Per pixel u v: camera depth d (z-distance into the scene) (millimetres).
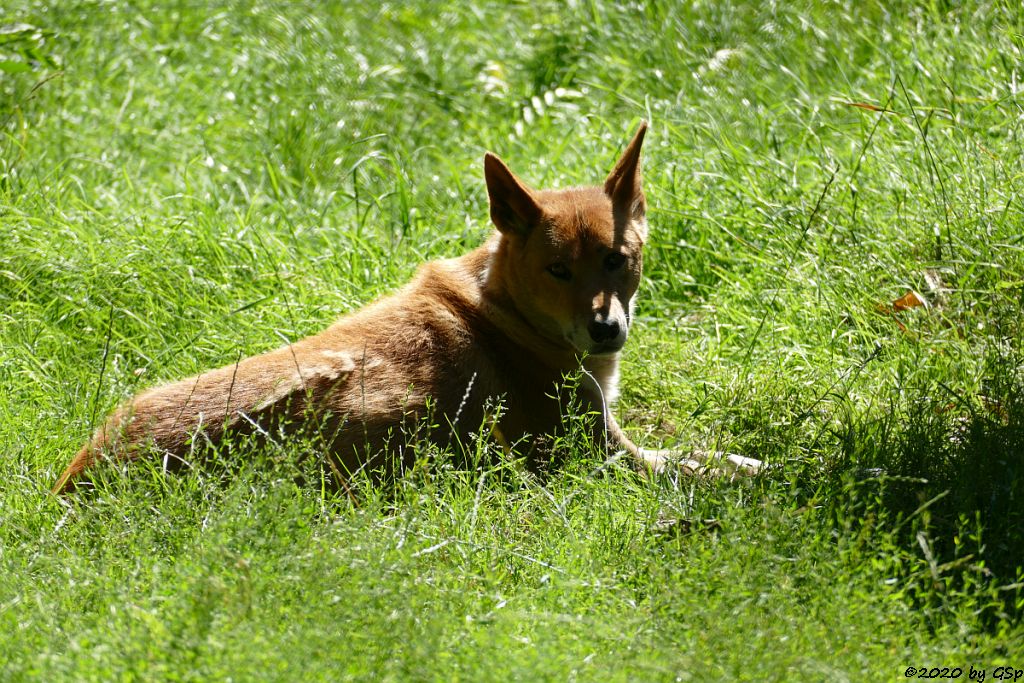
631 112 16234
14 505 8555
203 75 18047
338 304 11984
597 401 10258
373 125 17016
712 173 13469
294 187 15680
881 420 9234
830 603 6613
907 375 10414
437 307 9789
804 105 15094
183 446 8781
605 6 18531
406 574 6871
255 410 8922
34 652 6375
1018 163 12430
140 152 15914
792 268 12109
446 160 15242
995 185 12180
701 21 17969
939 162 12758
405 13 20953
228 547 7031
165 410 8984
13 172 14078
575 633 6582
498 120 17250
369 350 9391
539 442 9938
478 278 10141
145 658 5969
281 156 15977
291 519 7352
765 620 6352
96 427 9719
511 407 9922
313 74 18281
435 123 17375
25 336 11414
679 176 13898
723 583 6738
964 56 14672
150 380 11117
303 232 13766
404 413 9180
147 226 12992
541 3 20141
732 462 9102
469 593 7055
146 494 8047
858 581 6801
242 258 12898
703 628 6414
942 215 12008
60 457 9523
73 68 17328
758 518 7387
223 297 12258
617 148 14523
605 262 9945
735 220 13117
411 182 14898
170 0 20625
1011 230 11672
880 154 13281
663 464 9406
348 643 6133
